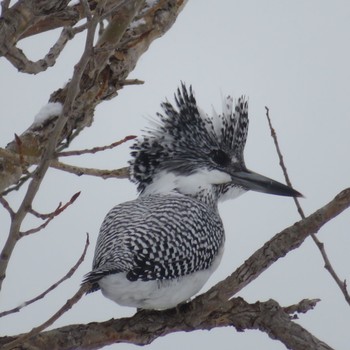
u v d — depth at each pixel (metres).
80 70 5.00
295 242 6.82
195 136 9.27
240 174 9.26
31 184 5.06
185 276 7.38
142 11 8.96
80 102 7.81
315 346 6.81
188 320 7.07
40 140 7.87
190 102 9.35
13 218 5.14
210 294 7.05
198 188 9.05
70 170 7.28
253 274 6.86
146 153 9.20
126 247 7.11
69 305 5.38
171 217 7.59
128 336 6.97
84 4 5.25
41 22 7.83
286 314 6.99
